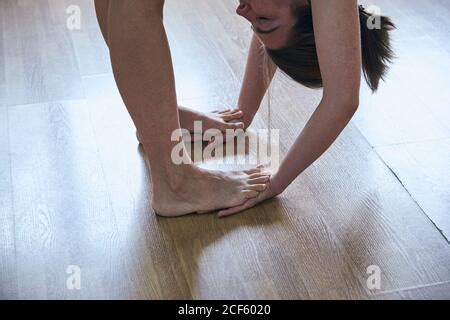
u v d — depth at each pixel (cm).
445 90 221
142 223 177
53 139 206
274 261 165
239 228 175
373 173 191
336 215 178
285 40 157
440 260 164
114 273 163
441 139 201
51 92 227
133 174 193
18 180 191
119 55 153
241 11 157
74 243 172
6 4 278
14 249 170
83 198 185
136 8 147
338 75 151
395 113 212
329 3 145
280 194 185
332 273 161
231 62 241
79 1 282
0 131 210
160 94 158
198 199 178
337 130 161
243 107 208
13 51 249
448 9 266
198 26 262
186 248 170
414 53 240
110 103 222
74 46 252
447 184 186
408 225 174
